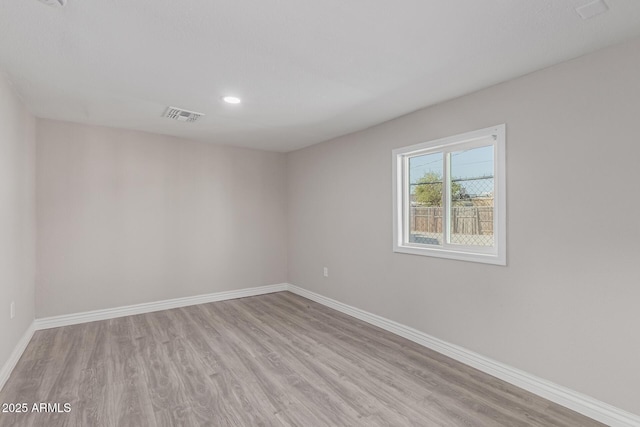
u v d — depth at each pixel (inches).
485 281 100.4
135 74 91.7
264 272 199.3
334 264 166.6
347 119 133.8
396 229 131.3
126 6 61.2
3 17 64.4
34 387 90.7
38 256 133.7
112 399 85.1
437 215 122.4
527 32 70.1
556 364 84.4
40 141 134.1
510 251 94.0
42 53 79.7
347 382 94.0
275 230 203.9
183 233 170.2
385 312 136.8
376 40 73.8
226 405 82.9
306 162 188.5
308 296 186.7
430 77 93.0
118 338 125.7
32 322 128.7
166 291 165.3
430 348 117.2
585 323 79.6
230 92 105.5
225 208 184.1
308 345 120.2
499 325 96.8
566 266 82.8
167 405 82.7
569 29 68.8
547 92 86.2
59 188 138.4
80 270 143.1
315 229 181.0
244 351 114.9
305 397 86.5
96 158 146.6
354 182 153.6
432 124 117.0
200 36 72.2
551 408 81.8
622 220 73.9
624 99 73.4
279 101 113.0
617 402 74.5
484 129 100.3
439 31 70.0
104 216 148.6
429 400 85.2
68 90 103.5
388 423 76.0
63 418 77.3
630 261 72.9
